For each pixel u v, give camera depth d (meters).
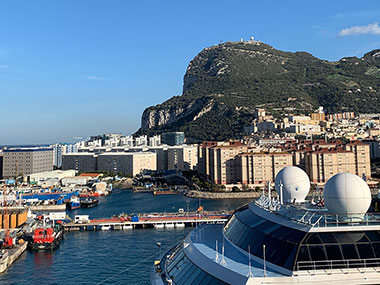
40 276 95.06
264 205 54.88
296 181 60.56
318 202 61.12
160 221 154.50
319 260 38.62
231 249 48.38
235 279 38.84
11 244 118.75
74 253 115.56
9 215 150.25
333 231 40.62
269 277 37.78
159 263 56.22
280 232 43.53
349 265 38.47
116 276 92.75
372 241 39.91
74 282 89.75
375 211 55.47
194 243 52.28
